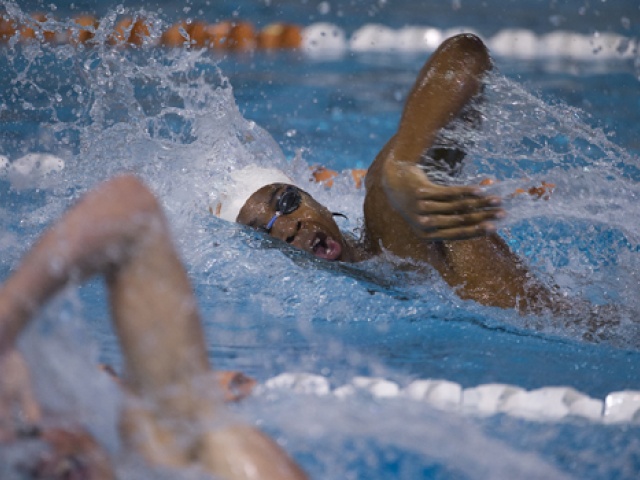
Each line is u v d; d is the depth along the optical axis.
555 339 7.90
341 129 19.09
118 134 11.98
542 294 8.50
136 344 4.06
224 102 12.52
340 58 26.75
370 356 7.12
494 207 6.83
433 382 6.41
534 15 31.36
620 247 10.04
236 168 10.86
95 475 3.83
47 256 3.79
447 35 29.03
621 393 6.38
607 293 8.91
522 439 5.63
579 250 10.31
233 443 4.07
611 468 5.22
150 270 4.04
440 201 6.82
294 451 5.04
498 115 8.51
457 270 8.48
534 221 10.72
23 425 3.83
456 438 5.46
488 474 4.99
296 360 6.92
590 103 20.69
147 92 19.52
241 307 8.46
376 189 8.66
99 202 3.95
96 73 13.41
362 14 31.55
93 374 4.34
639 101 20.88
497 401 6.27
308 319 8.21
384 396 6.15
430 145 7.47
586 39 27.75
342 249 9.34
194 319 4.17
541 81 23.05
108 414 4.12
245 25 27.92
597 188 10.34
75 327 4.31
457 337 7.76
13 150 15.08
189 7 30.66
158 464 4.03
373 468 4.94
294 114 20.25
